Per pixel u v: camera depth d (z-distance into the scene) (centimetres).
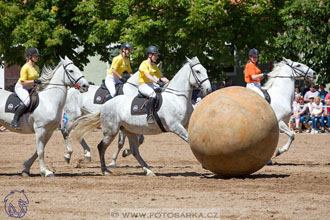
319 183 1163
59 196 1020
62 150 2052
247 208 899
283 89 1606
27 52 1343
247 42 2756
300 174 1323
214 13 2506
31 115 1324
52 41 2828
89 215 857
